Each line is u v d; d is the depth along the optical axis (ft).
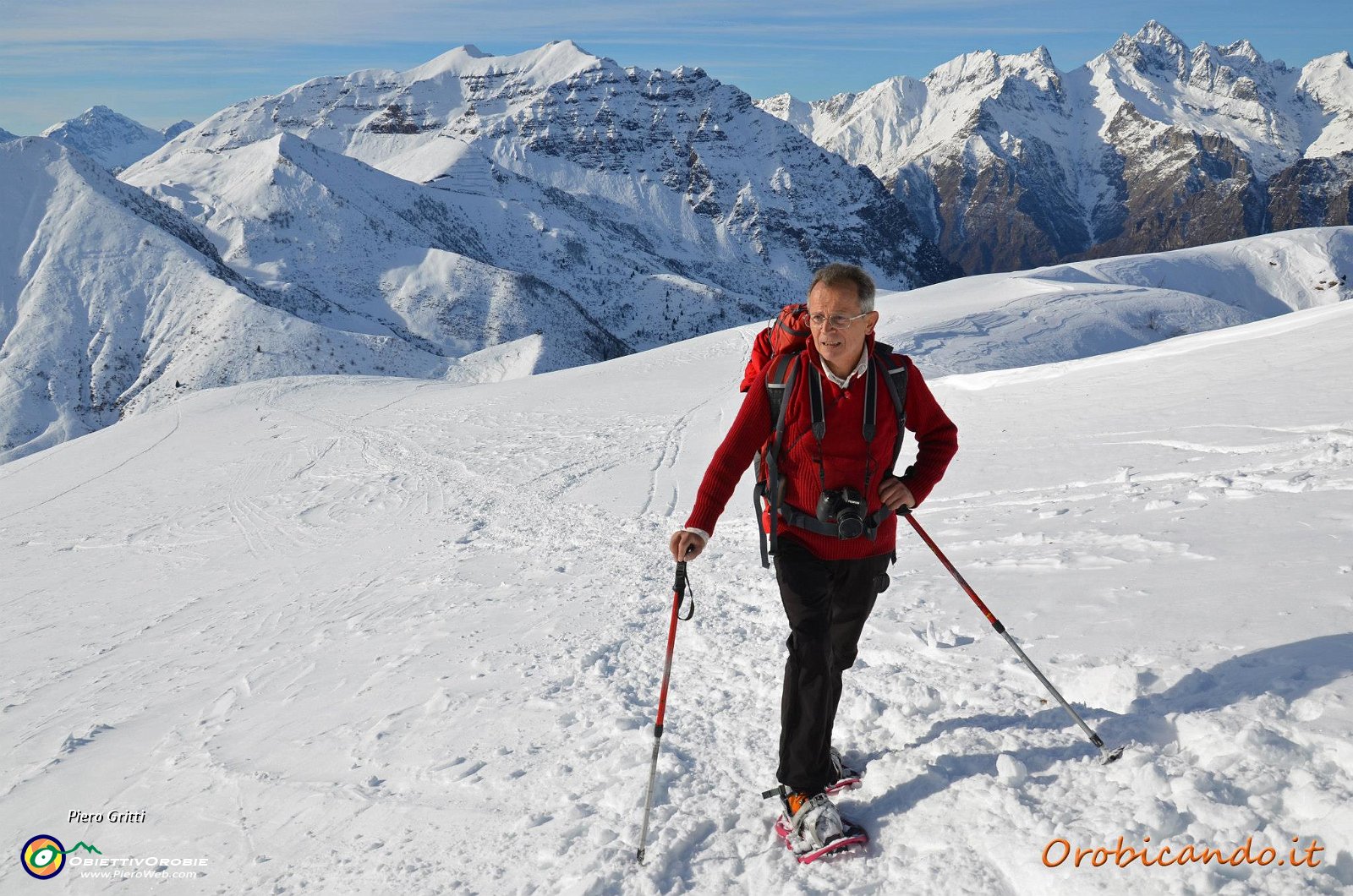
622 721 15.12
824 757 10.19
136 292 641.40
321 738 18.51
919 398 10.30
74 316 618.03
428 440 89.10
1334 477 20.22
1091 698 11.72
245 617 37.40
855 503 9.78
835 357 9.80
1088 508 23.58
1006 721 11.54
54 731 25.55
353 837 13.60
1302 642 11.37
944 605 17.15
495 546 41.04
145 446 116.37
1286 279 367.66
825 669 9.95
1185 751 9.40
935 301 212.23
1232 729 9.28
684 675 17.47
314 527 60.18
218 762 18.76
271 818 15.14
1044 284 220.23
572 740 15.11
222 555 57.31
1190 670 11.28
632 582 28.09
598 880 10.14
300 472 84.17
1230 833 7.86
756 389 10.23
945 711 12.56
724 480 10.21
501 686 19.06
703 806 11.54
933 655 14.70
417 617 29.07
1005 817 9.14
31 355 583.99
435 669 21.67
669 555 31.91
